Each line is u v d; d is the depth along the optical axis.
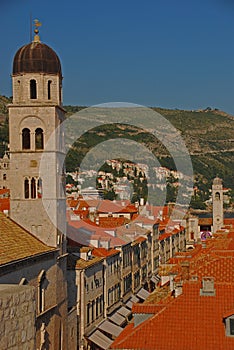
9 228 70.50
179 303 49.16
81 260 90.38
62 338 76.06
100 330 94.06
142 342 46.22
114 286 109.50
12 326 30.97
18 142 74.19
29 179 73.94
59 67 76.19
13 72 74.75
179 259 88.56
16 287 32.97
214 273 60.81
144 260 141.75
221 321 47.12
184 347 45.25
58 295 74.44
